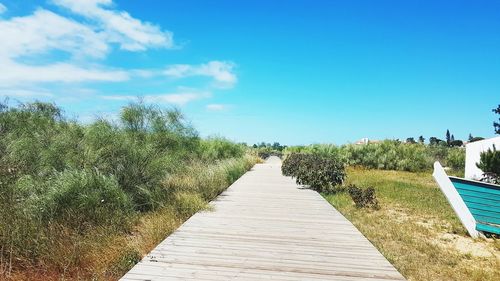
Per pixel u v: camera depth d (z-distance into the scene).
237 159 24.11
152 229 6.89
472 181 8.88
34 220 6.17
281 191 13.79
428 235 8.37
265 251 6.04
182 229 7.34
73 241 5.70
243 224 7.96
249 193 12.98
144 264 5.23
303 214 9.34
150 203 8.77
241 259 5.58
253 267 5.25
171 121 11.95
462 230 9.01
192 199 9.62
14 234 5.48
